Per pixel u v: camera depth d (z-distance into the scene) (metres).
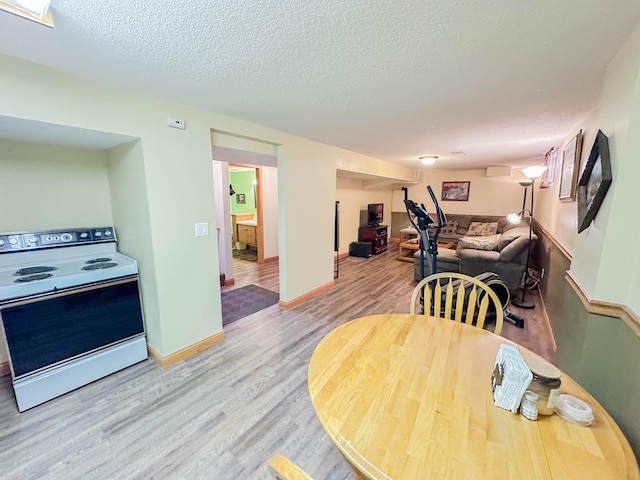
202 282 2.46
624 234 1.30
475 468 0.72
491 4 1.01
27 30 1.17
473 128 2.80
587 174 1.70
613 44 1.30
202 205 2.38
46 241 2.15
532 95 1.92
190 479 1.39
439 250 4.58
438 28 1.17
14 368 1.74
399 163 5.59
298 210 3.40
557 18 1.10
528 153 4.25
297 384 2.09
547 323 3.10
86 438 1.61
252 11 1.06
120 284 2.17
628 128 1.25
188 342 2.41
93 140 2.01
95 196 2.40
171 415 1.78
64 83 1.59
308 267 3.71
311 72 1.58
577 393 0.99
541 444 0.78
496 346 1.30
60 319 1.90
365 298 3.83
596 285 1.39
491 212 6.78
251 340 2.70
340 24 1.14
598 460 0.73
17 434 1.63
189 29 1.18
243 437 1.63
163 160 2.08
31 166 2.07
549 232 3.77
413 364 1.16
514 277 3.73
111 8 1.03
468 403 0.94
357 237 6.84
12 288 1.70
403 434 0.82
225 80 1.69
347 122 2.61
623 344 1.24
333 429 0.84
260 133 2.76
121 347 2.21
